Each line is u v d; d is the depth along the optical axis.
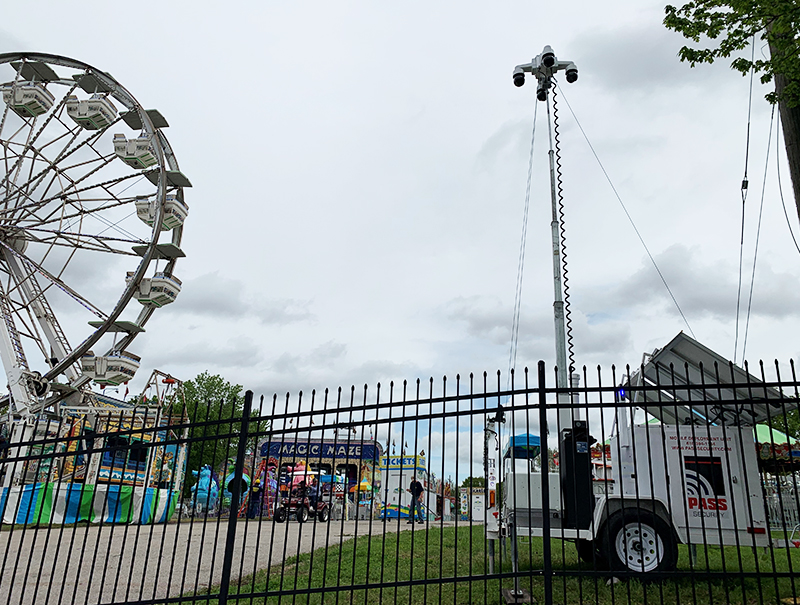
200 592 7.36
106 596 7.46
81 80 25.58
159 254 24.77
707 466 7.66
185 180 25.56
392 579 7.84
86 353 23.75
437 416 5.57
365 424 5.66
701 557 10.03
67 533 15.73
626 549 7.10
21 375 23.47
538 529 7.54
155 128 25.31
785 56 7.27
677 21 7.93
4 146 24.61
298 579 7.99
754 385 5.19
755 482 7.51
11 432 20.16
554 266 10.77
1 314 24.52
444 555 9.83
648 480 7.81
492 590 6.93
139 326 24.03
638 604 6.12
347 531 16.58
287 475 24.42
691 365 8.40
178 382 28.56
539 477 8.00
